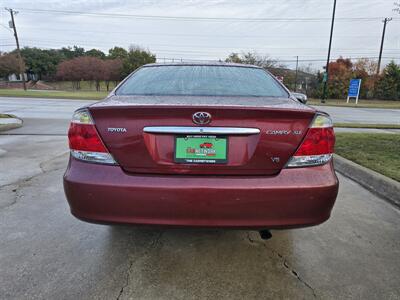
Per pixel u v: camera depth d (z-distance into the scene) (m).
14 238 2.13
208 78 2.20
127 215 1.56
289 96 2.07
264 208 1.55
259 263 1.89
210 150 1.55
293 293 1.62
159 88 2.05
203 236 2.20
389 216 2.60
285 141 1.57
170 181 1.53
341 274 1.79
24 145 5.32
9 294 1.57
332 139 1.66
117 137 1.56
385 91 32.12
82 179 1.56
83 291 1.61
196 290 1.64
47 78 57.41
